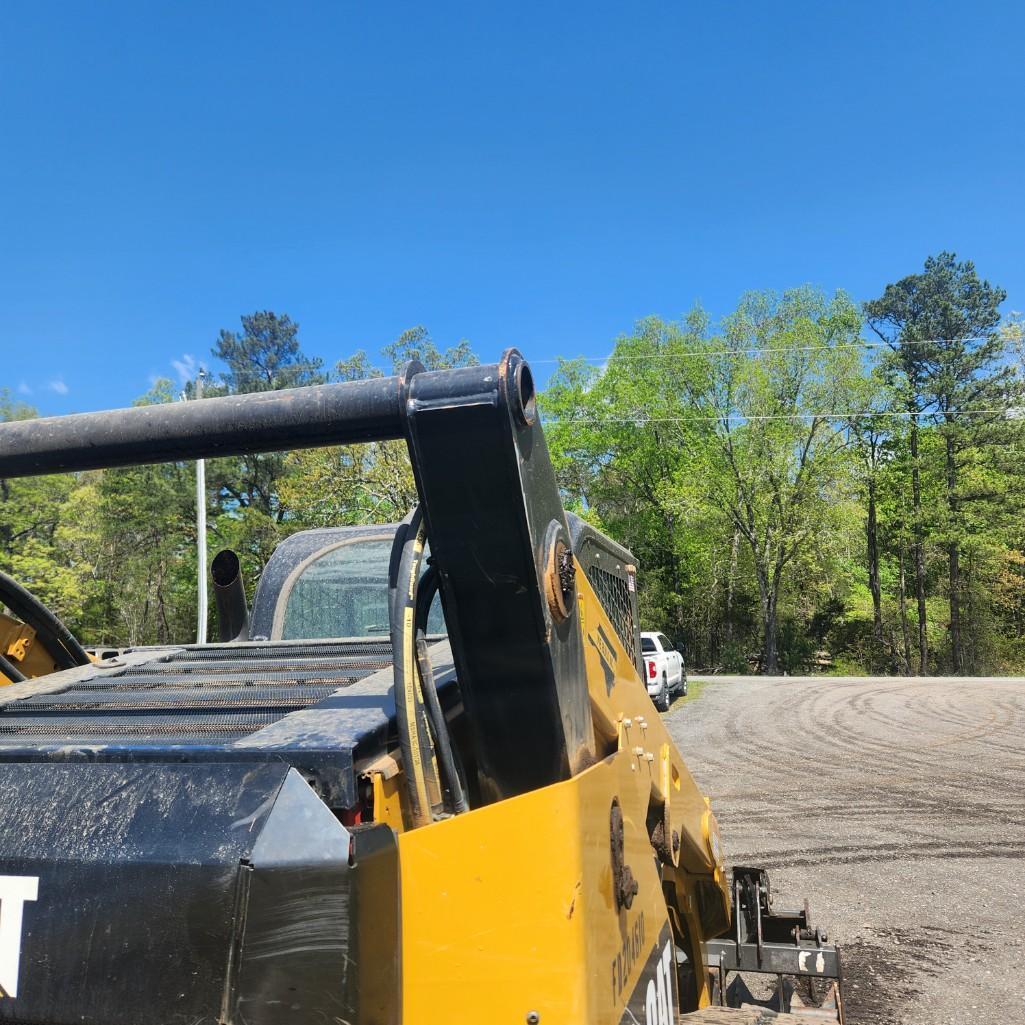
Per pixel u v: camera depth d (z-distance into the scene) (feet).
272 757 4.54
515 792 5.16
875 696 64.28
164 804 4.09
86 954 3.84
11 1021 3.87
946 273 151.53
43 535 112.37
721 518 124.26
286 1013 3.63
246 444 4.85
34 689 7.11
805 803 30.63
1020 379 139.95
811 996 12.73
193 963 3.72
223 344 177.17
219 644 9.20
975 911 19.48
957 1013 14.42
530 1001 4.24
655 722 8.00
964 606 143.23
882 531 151.53
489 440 4.44
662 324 132.98
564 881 4.36
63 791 4.26
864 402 117.39
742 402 120.26
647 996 5.76
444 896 4.26
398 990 4.04
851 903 20.12
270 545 128.77
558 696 4.95
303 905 3.71
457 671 5.02
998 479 140.26
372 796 4.58
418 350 113.09
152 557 135.95
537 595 4.72
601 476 144.56
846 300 130.52
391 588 5.00
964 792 31.55
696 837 9.87
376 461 87.81
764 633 129.29
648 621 134.72
